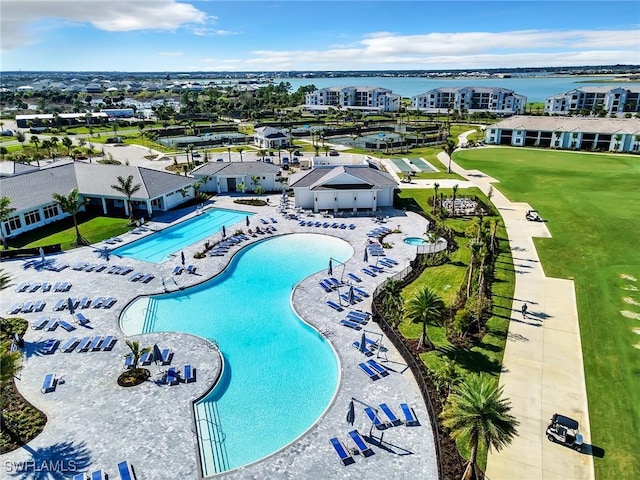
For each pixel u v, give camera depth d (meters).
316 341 38.31
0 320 39.50
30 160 104.56
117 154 126.50
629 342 37.31
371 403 30.41
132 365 33.66
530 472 25.30
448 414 24.92
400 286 46.03
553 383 32.50
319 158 92.50
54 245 55.75
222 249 56.41
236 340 38.44
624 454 26.47
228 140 146.00
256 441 27.92
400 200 78.12
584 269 50.94
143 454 26.31
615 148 121.12
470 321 37.66
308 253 56.25
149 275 49.34
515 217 68.94
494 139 138.75
